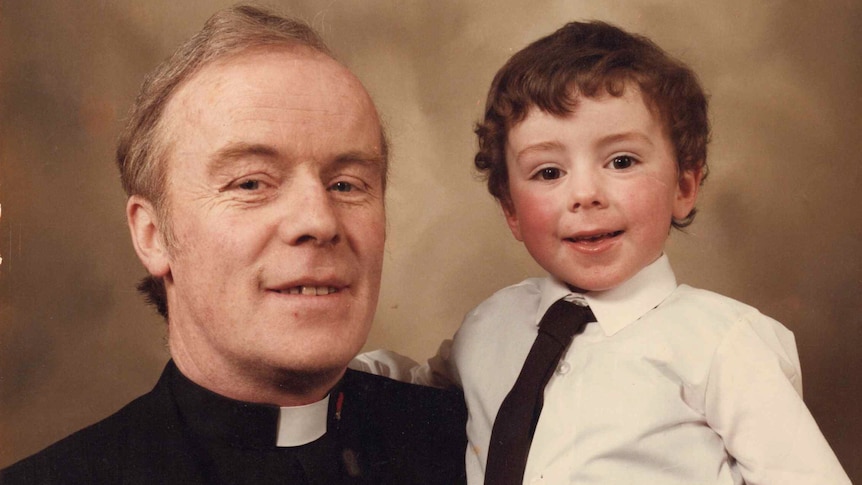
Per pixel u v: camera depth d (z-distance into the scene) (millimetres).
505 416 1848
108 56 3188
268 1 3174
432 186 3395
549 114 1875
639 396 1780
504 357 2018
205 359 1620
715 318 1843
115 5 3186
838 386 3201
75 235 3211
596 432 1772
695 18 3293
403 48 3354
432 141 3385
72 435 1696
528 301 2125
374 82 3352
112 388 3225
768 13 3342
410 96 3369
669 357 1801
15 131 3154
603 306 1911
